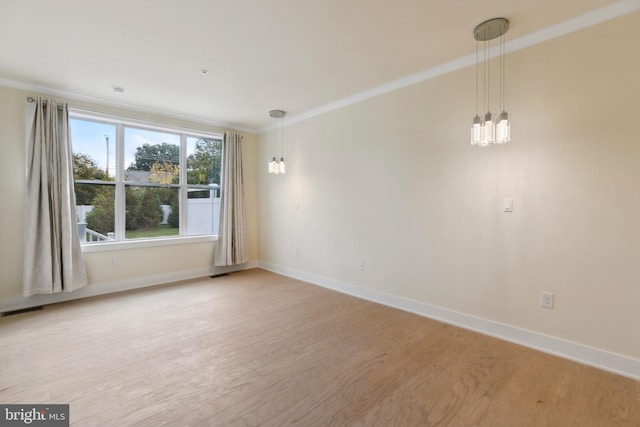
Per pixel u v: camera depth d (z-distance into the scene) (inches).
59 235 135.5
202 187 191.8
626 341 82.3
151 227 172.2
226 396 74.1
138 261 163.9
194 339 104.0
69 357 91.4
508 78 99.7
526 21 88.0
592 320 87.0
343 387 77.9
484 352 95.2
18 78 125.0
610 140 83.0
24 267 128.9
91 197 152.1
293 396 74.4
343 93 144.6
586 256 87.5
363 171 145.5
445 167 116.6
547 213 93.7
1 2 77.1
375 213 141.3
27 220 129.6
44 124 132.3
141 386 77.6
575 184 88.7
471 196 110.0
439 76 116.7
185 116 177.2
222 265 192.1
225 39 96.5
